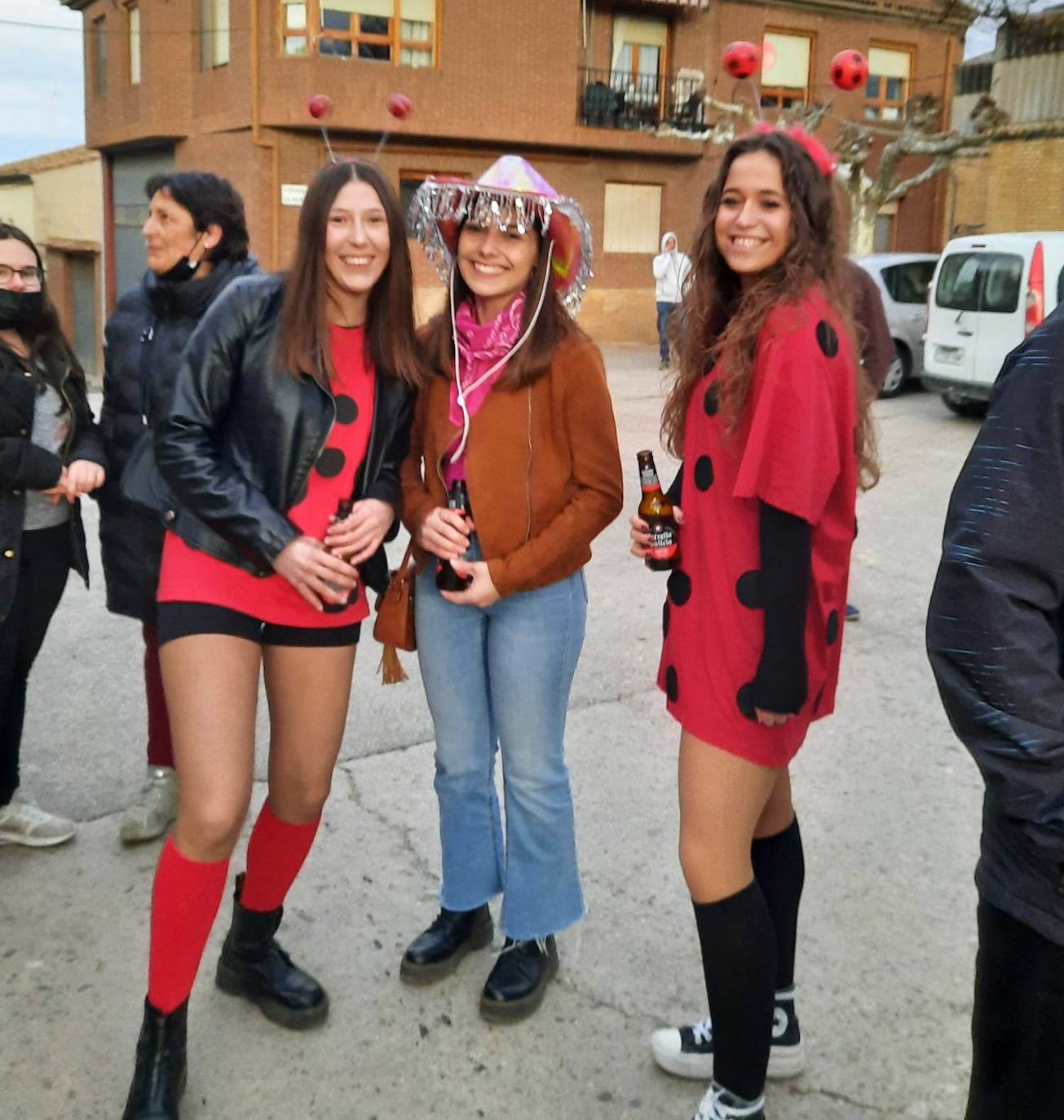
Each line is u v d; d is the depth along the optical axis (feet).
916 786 12.02
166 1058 7.28
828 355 6.40
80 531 10.19
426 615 8.41
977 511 4.68
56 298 84.38
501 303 7.98
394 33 60.64
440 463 8.26
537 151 66.08
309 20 58.90
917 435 32.91
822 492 6.30
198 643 7.22
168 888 7.10
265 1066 7.93
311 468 7.55
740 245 6.71
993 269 33.35
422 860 10.57
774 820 7.60
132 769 12.16
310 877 10.23
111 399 10.07
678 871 10.44
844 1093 7.72
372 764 12.41
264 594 7.41
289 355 7.31
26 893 9.86
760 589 6.46
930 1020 8.43
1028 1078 5.04
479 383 8.02
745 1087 7.00
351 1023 8.39
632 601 18.31
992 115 56.95
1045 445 4.58
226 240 9.50
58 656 15.26
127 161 74.90
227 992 8.68
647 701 14.30
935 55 75.61
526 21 62.95
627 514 23.99
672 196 70.13
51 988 8.64
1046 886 4.80
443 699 8.50
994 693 4.63
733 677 6.63
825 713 7.02
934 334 35.27
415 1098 7.68
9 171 87.30
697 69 68.90
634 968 9.08
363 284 7.39
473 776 8.70
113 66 72.69
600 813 11.44
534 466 8.03
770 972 6.93
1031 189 56.13
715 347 6.69
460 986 8.87
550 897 8.57
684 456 7.22
